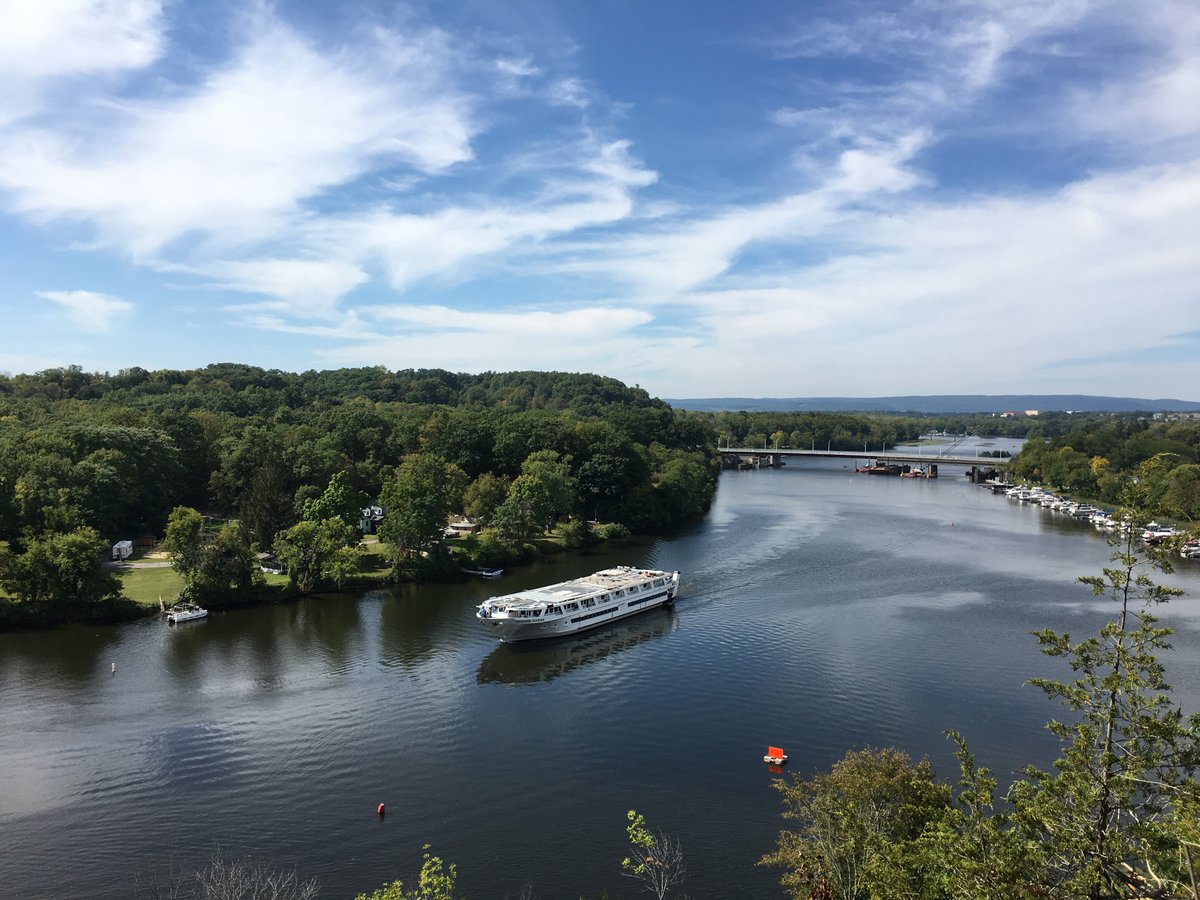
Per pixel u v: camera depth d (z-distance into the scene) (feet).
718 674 314.55
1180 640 349.82
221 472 611.06
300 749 248.11
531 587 454.40
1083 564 523.29
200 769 234.79
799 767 235.40
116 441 538.47
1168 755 105.81
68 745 248.73
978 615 395.96
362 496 529.45
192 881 181.47
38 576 364.58
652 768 235.81
